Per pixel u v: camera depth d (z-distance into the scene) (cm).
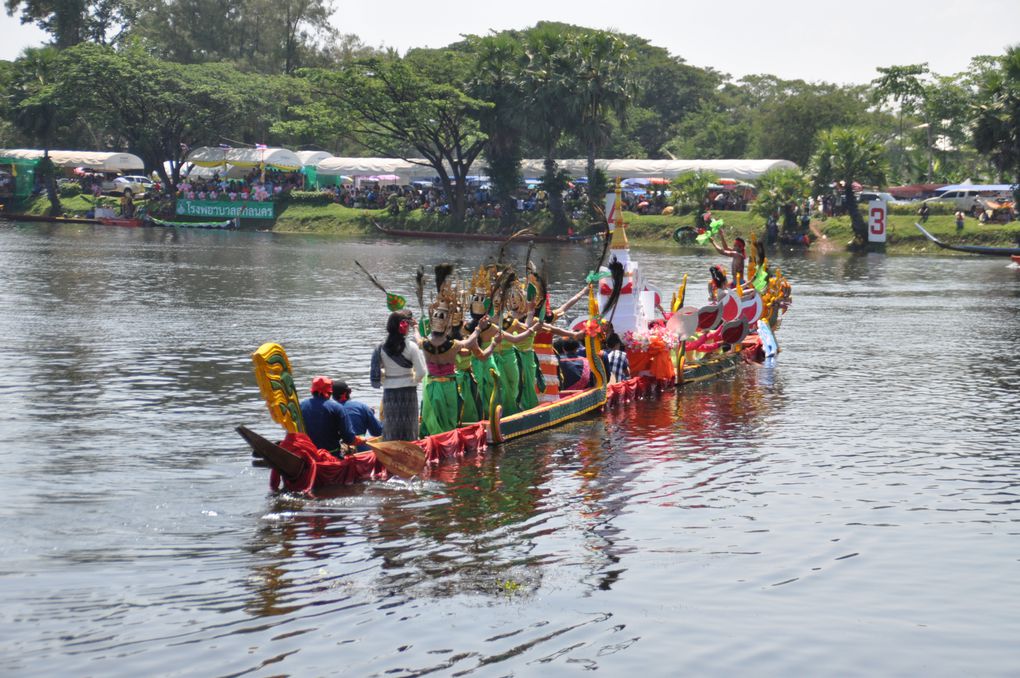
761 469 1218
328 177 9288
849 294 3784
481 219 7744
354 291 3481
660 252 6303
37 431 1348
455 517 1008
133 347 2114
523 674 675
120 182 9362
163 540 923
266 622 749
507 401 1417
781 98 11131
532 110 7294
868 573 865
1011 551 927
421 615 765
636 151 10488
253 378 1775
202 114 8938
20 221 8700
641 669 685
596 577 848
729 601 800
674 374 1786
